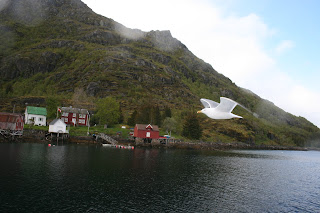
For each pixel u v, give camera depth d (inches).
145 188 1429.6
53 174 1565.0
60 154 2362.2
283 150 6673.2
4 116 3110.2
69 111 4510.3
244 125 7126.0
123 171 1823.3
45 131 3380.9
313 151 7613.2
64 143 3358.8
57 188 1300.4
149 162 2335.1
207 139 5511.8
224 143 5393.7
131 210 1083.9
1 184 1293.1
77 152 2591.0
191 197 1333.7
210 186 1604.3
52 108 4416.8
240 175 2078.0
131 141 4015.8
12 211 981.8
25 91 7593.5
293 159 4084.6
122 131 4335.6
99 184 1429.6
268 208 1258.6
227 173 2116.1
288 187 1763.0
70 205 1087.6
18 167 1674.5
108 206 1108.5
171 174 1870.1
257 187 1685.5
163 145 4121.6
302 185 1871.3
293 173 2463.1
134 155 2753.4
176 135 4906.5
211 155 3494.1
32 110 4013.3
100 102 4758.9
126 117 5536.4
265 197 1451.8
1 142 2952.8
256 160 3388.3
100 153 2669.8
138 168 1985.7
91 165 1940.2
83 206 1087.6
